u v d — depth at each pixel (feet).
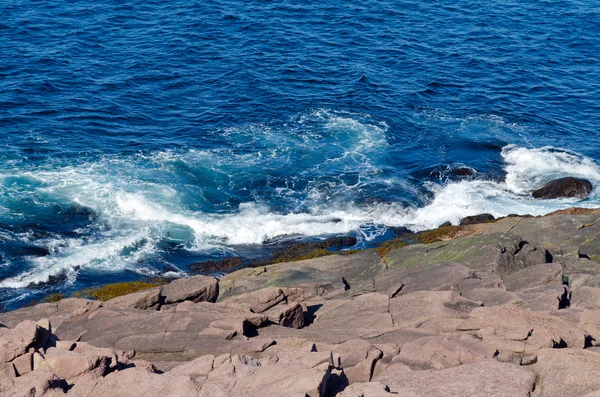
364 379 72.08
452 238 138.72
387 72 204.54
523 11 245.65
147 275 129.49
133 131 171.42
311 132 175.22
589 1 256.32
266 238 142.20
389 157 167.94
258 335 88.84
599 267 113.60
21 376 65.05
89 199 147.54
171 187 153.07
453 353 74.79
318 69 203.21
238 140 170.81
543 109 191.72
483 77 204.95
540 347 75.56
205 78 195.11
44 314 99.30
